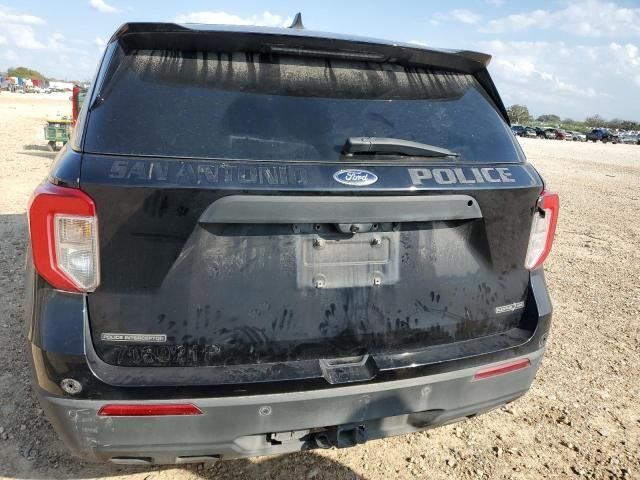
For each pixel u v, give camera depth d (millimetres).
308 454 2705
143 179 1738
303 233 1946
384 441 2855
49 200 1733
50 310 1785
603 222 9391
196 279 1841
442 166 2107
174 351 1842
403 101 2232
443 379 2109
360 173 1944
